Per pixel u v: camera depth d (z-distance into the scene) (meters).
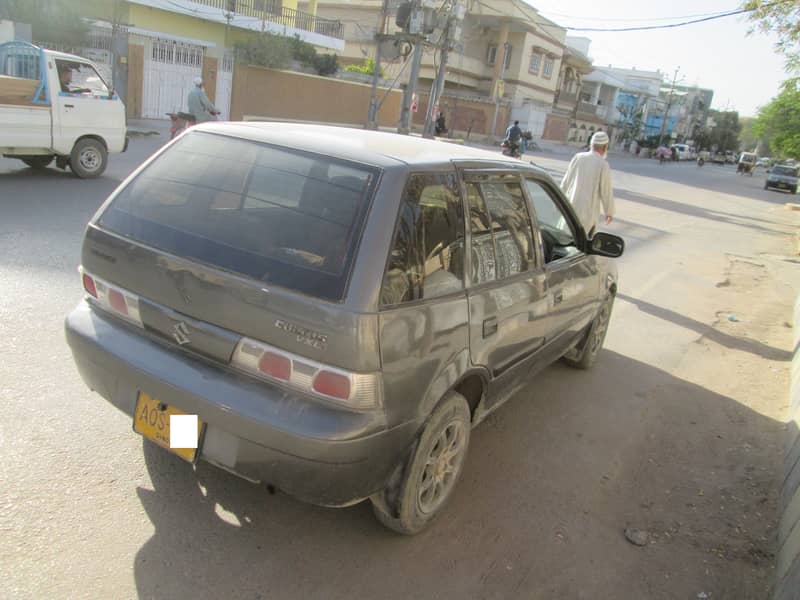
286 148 2.94
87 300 3.11
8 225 7.19
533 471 3.89
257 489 3.22
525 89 51.25
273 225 2.67
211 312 2.57
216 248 2.67
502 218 3.42
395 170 2.69
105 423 3.56
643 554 3.25
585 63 60.56
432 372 2.74
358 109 31.81
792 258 14.09
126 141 11.21
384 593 2.71
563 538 3.28
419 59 22.14
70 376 4.00
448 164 3.04
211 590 2.56
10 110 9.53
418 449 2.79
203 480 3.22
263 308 2.46
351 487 2.55
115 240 2.90
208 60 24.56
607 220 7.41
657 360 6.25
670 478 4.05
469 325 2.98
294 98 28.08
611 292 5.56
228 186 2.89
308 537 2.96
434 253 2.79
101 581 2.51
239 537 2.88
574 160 7.20
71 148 10.37
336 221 2.58
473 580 2.87
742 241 15.77
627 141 73.88
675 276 10.34
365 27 45.31
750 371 6.25
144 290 2.78
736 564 3.25
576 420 4.68
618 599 2.91
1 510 2.79
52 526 2.75
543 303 3.79
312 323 2.39
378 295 2.44
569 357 5.47
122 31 21.42
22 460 3.14
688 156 79.75
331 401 2.41
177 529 2.86
